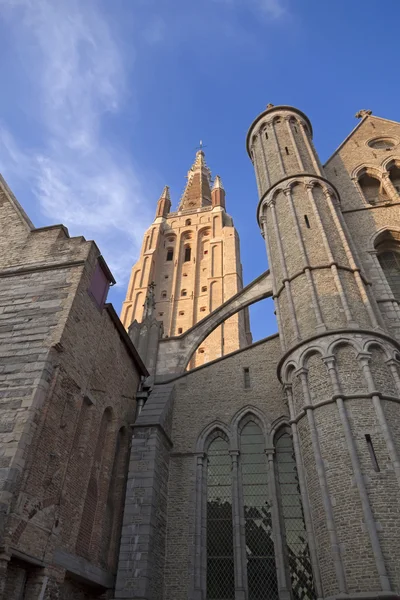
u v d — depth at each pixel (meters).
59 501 16.19
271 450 22.09
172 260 75.56
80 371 19.27
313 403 18.94
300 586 18.44
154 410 23.22
